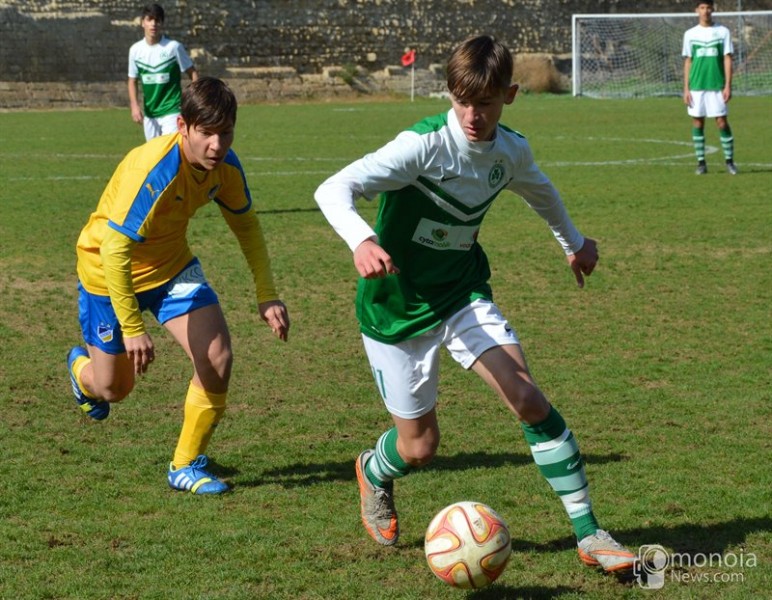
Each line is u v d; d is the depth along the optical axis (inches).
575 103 2359.7
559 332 465.4
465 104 223.6
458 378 400.5
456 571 222.8
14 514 275.9
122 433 342.3
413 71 2748.5
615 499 281.9
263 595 228.5
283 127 1708.9
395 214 241.8
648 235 691.4
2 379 400.8
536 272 588.1
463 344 240.1
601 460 311.4
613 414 355.3
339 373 411.5
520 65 2864.2
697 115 1008.2
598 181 979.3
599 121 1774.1
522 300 525.3
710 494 283.7
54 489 293.7
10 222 763.4
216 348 291.3
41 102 2384.4
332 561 247.0
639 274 580.1
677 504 277.0
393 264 235.8
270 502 285.3
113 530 265.1
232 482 300.4
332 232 725.9
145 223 277.7
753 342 444.8
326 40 2871.6
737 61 2888.8
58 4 2564.0
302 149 1333.7
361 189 231.8
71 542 258.4
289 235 714.2
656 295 532.4
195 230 735.1
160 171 278.2
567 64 2997.0
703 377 396.8
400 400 245.3
